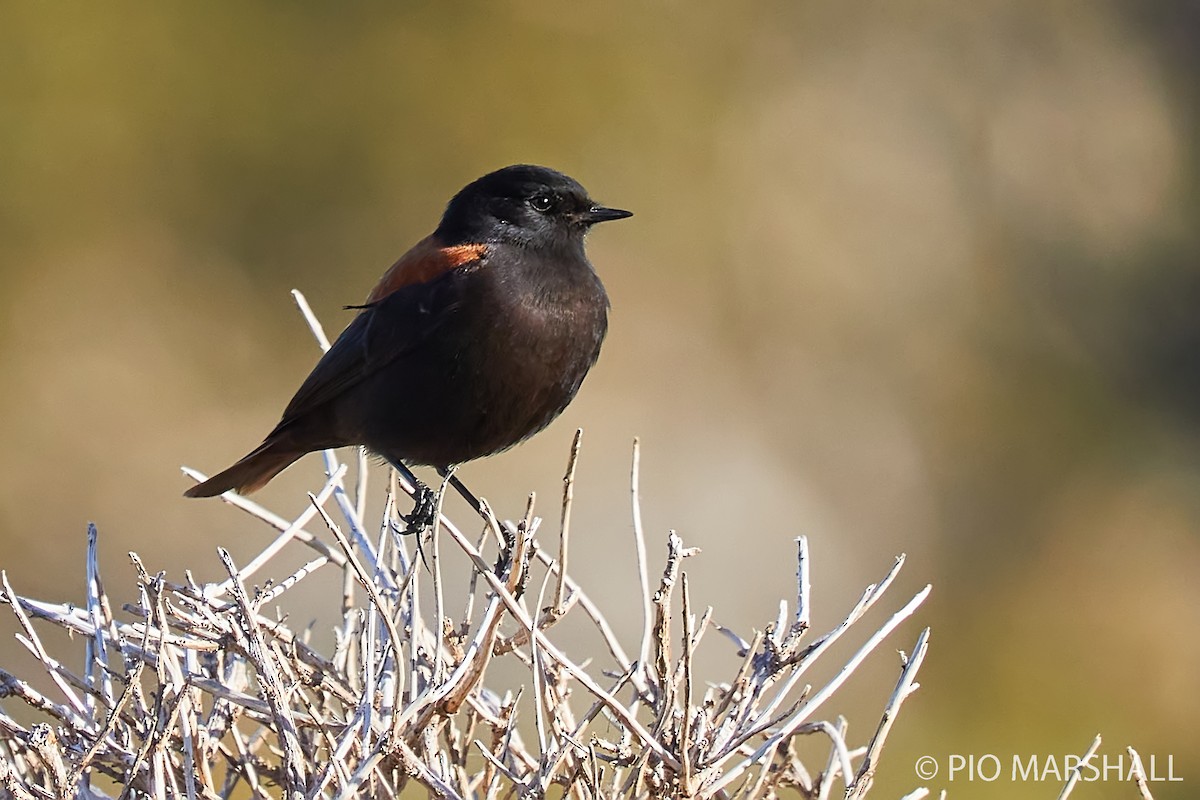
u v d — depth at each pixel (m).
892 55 21.34
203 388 17.92
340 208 18.69
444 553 12.72
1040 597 16.81
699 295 19.16
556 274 7.22
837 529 17.92
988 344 20.12
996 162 21.33
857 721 13.62
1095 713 14.62
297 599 12.84
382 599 5.43
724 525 17.30
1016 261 20.98
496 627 5.14
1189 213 21.77
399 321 7.08
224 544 16.39
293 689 5.16
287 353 18.31
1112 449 19.08
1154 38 22.84
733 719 5.12
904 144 20.95
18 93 17.81
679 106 19.70
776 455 18.41
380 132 18.78
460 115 18.89
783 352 19.34
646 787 5.05
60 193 17.89
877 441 18.86
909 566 17.56
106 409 17.33
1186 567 17.16
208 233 18.36
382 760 5.02
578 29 19.41
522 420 7.28
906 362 19.66
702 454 18.02
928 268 20.41
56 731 5.13
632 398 18.22
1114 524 17.92
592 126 19.22
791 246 19.78
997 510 18.42
